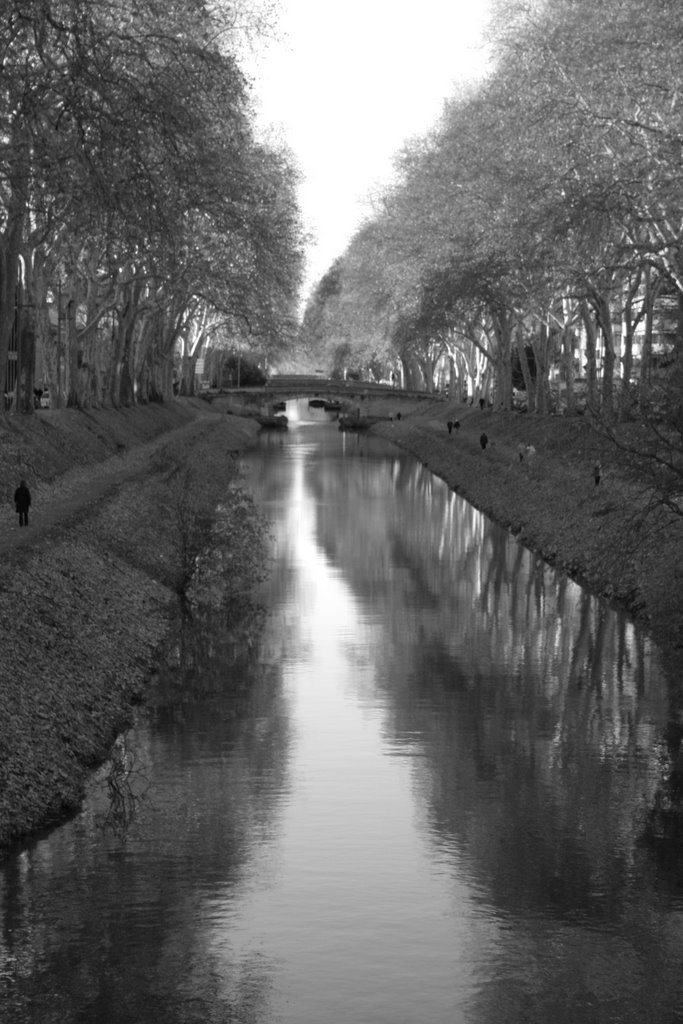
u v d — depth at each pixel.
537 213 61.34
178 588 48.00
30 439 64.50
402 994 20.98
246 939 22.53
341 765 31.06
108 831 26.64
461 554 60.47
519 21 65.25
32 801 26.89
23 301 71.00
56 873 24.72
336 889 24.45
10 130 44.84
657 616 42.16
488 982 21.34
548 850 26.33
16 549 39.75
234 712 34.84
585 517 59.12
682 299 58.50
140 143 45.88
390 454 124.75
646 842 26.75
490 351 137.38
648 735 33.56
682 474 39.03
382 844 26.52
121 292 90.00
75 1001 20.64
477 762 31.41
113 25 46.19
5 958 21.89
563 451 77.88
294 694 36.75
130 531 51.38
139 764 30.64
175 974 21.44
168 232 48.97
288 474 101.12
